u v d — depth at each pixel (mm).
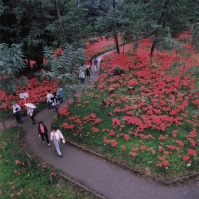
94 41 39781
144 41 33188
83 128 14688
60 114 16359
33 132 15203
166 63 23328
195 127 14258
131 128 14234
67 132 14555
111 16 26484
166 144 12859
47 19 23812
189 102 16938
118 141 13352
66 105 18422
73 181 10961
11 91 13984
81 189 10602
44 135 13539
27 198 10047
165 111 15789
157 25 22234
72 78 13898
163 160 11578
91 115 15594
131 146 12852
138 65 23875
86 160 12430
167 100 16734
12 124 16250
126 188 10602
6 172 11453
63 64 14445
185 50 16766
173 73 18125
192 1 29391
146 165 11586
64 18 23250
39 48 23062
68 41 25078
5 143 13703
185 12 25891
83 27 27172
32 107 15148
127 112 15617
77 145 13469
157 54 26609
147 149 12422
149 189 10477
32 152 13305
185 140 13188
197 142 12898
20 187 10602
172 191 10336
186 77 19688
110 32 27797
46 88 20078
